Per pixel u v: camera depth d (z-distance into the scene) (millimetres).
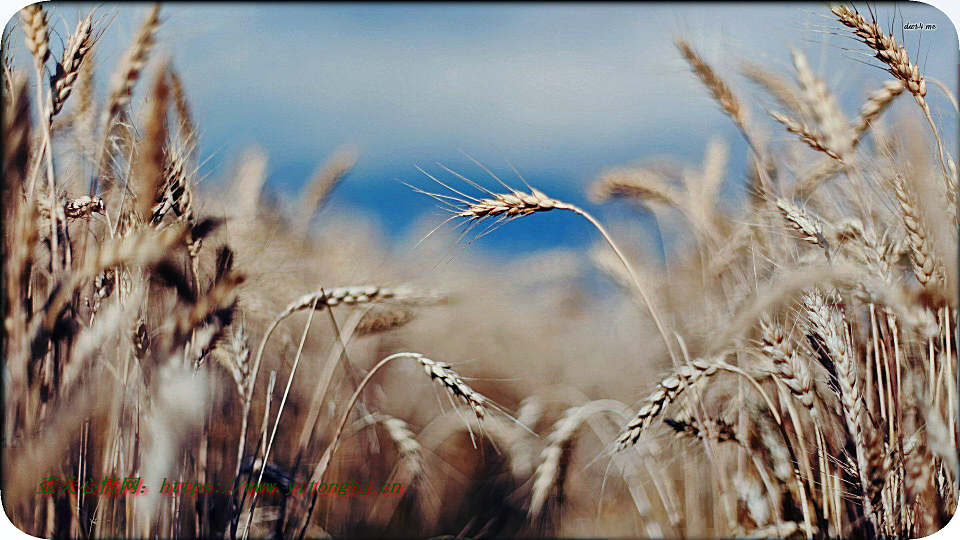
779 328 2115
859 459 2094
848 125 2152
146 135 2053
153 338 2078
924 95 2113
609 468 2311
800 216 2145
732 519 2152
